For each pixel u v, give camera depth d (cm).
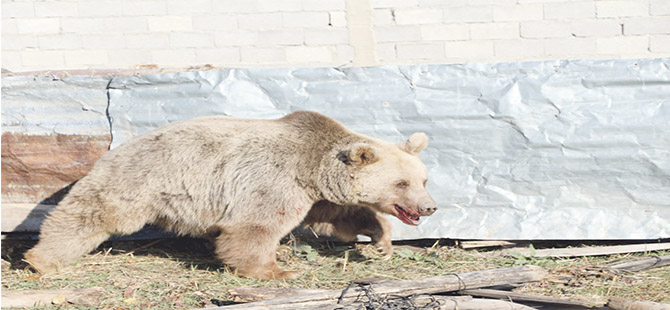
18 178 658
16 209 643
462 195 632
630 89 611
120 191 557
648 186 612
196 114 649
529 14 825
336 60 854
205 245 654
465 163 632
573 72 617
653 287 512
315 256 616
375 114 639
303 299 454
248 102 648
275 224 551
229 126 578
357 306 449
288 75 645
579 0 815
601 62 613
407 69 635
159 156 563
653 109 608
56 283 538
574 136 616
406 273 567
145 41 860
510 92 622
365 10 846
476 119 627
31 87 654
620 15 809
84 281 545
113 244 652
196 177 558
